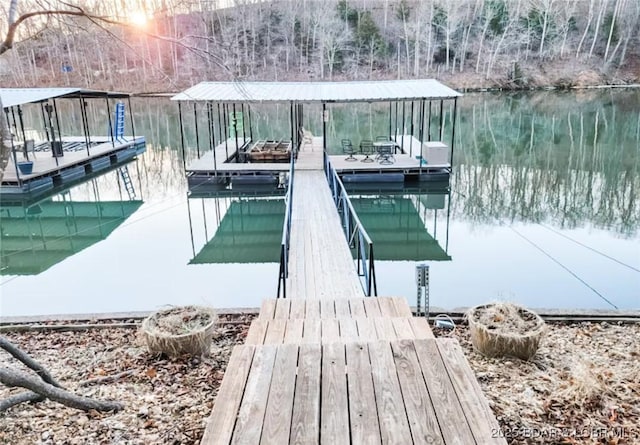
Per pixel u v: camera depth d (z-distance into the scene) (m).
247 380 2.03
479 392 1.93
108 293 5.98
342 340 2.82
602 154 13.99
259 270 6.77
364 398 1.90
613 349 3.47
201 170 11.23
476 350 3.35
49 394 2.32
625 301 5.44
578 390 2.61
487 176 12.19
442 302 5.49
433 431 1.71
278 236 8.48
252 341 2.83
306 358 2.20
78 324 4.18
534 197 10.37
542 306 5.35
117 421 2.43
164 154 16.03
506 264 6.70
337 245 5.96
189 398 2.71
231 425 1.75
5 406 2.34
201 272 6.69
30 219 9.50
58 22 2.81
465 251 7.33
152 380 2.97
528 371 3.04
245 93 4.87
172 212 9.95
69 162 12.12
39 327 4.04
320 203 8.10
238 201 10.82
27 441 2.26
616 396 2.63
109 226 9.02
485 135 17.67
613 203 9.68
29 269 6.88
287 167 11.33
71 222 9.27
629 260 6.72
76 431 2.34
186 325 3.39
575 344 3.58
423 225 8.82
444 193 11.01
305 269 5.20
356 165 11.51
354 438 1.68
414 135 17.84
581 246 7.38
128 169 13.99
